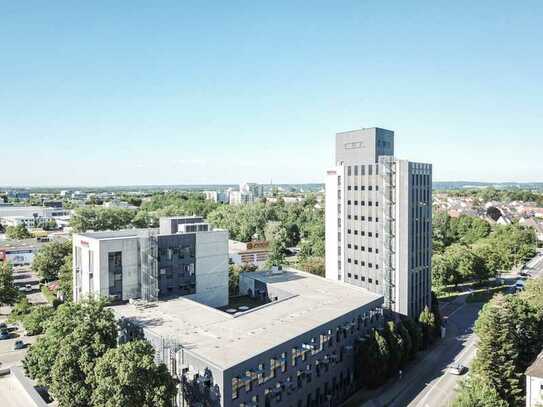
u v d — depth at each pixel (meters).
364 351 67.62
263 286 83.19
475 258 124.31
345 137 102.12
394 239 87.19
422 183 91.12
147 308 65.81
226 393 44.78
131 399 40.38
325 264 110.12
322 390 61.31
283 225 197.12
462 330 93.94
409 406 61.91
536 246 191.75
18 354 75.38
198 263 76.88
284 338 54.34
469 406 47.03
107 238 69.81
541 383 53.22
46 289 113.88
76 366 46.31
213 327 58.06
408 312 86.81
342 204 98.00
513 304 67.69
